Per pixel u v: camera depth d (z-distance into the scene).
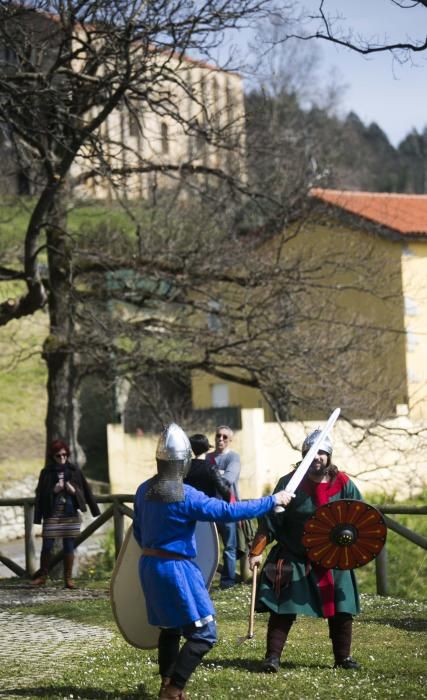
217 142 17.55
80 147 16.52
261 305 18.08
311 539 7.85
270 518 8.05
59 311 18.52
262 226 19.66
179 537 6.93
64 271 18.39
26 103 15.89
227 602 12.06
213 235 18.86
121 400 31.83
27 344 36.59
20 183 22.52
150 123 21.41
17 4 15.62
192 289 18.27
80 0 15.86
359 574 18.73
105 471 31.22
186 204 19.94
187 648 6.88
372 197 34.50
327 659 8.55
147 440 29.11
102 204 20.09
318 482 8.05
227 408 29.52
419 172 93.12
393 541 20.77
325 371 18.23
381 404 19.70
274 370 18.05
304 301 18.77
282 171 19.42
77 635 10.35
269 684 7.54
